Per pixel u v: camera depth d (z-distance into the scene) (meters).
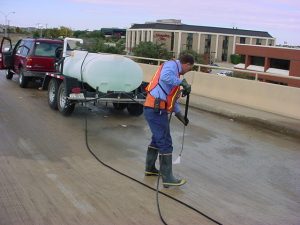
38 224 4.59
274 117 11.66
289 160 8.02
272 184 6.52
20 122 9.83
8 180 5.89
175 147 8.43
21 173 6.23
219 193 5.93
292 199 5.90
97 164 6.89
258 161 7.80
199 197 5.71
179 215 5.05
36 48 15.30
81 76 10.57
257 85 13.09
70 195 5.46
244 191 6.10
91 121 10.45
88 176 6.26
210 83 15.12
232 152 8.33
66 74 11.39
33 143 8.01
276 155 8.34
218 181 6.46
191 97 14.91
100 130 9.49
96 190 5.70
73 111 11.58
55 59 14.71
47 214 4.86
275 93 12.48
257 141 9.47
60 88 11.05
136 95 10.95
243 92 13.60
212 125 10.98
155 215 5.01
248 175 6.89
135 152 7.77
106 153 7.59
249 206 5.52
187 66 5.88
